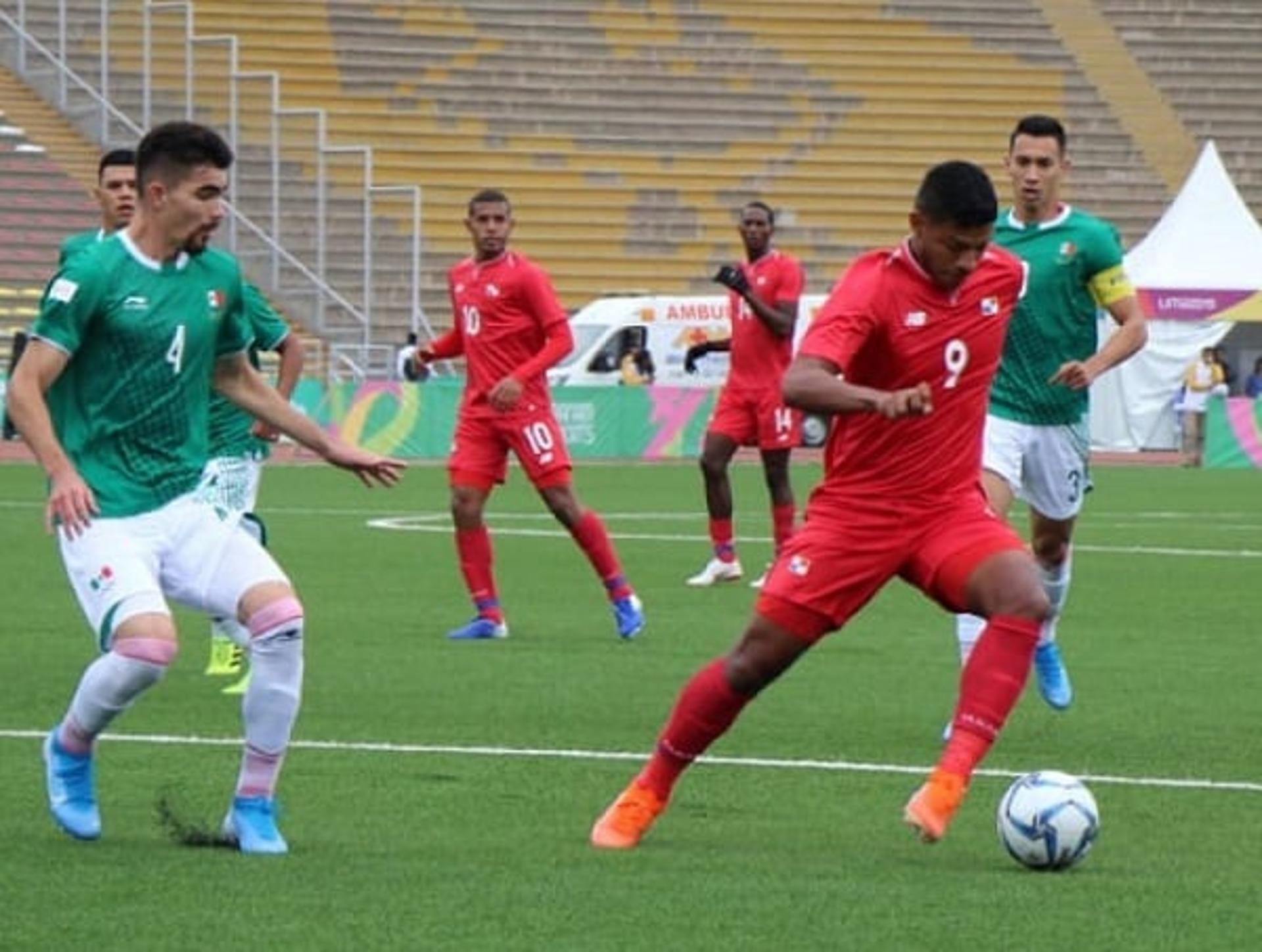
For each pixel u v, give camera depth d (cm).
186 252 2177
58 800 2212
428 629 4212
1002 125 12888
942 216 2142
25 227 10300
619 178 12225
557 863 2145
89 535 2152
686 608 4628
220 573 2170
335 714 3138
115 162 3058
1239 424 10581
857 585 2223
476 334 4069
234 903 1952
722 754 2817
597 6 12688
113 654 2133
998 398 3148
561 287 11931
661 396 10388
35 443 2108
